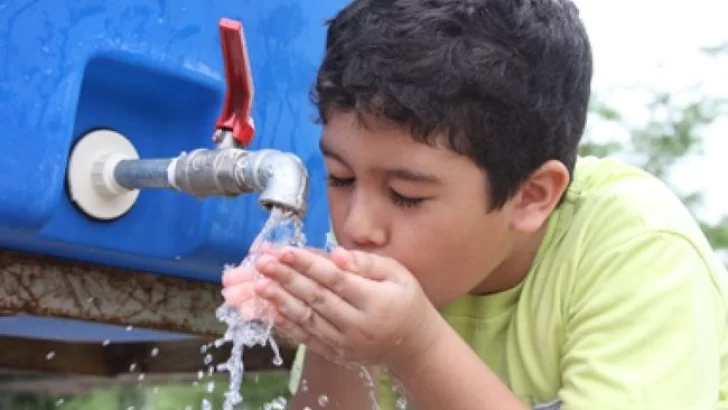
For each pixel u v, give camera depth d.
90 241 1.86
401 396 2.18
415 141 1.66
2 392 3.32
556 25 1.86
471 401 1.71
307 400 2.17
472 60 1.69
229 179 1.70
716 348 1.79
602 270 1.86
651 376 1.73
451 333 1.71
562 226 1.97
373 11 1.74
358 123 1.66
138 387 3.24
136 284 2.10
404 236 1.69
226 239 2.01
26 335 2.49
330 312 1.58
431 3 1.74
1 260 1.88
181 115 1.98
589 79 1.96
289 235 1.73
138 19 1.84
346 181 1.71
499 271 1.96
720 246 5.17
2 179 1.65
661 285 1.80
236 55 1.77
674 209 1.95
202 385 4.20
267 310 1.57
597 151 5.41
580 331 1.83
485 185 1.74
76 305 1.99
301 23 2.12
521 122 1.76
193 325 2.21
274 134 2.07
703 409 1.73
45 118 1.71
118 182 1.84
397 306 1.61
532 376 1.95
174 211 1.97
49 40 1.71
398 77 1.65
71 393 3.34
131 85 1.90
